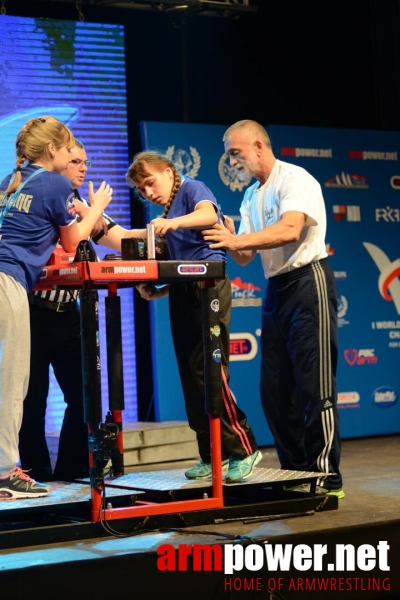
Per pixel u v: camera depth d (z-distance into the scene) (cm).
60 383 500
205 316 407
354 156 768
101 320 708
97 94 717
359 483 530
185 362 457
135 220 764
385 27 824
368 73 841
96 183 716
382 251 775
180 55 794
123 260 392
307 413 478
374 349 768
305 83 839
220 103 813
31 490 404
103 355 704
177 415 715
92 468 386
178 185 453
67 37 706
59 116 705
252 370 729
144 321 777
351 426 759
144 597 355
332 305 486
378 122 839
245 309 728
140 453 663
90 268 374
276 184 485
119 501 410
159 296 476
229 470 439
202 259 444
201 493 425
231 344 721
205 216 429
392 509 437
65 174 478
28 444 496
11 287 392
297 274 481
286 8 824
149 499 444
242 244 441
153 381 716
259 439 729
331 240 757
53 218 405
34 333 486
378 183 777
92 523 387
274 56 827
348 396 758
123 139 726
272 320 495
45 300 484
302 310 479
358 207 768
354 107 845
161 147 713
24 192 402
